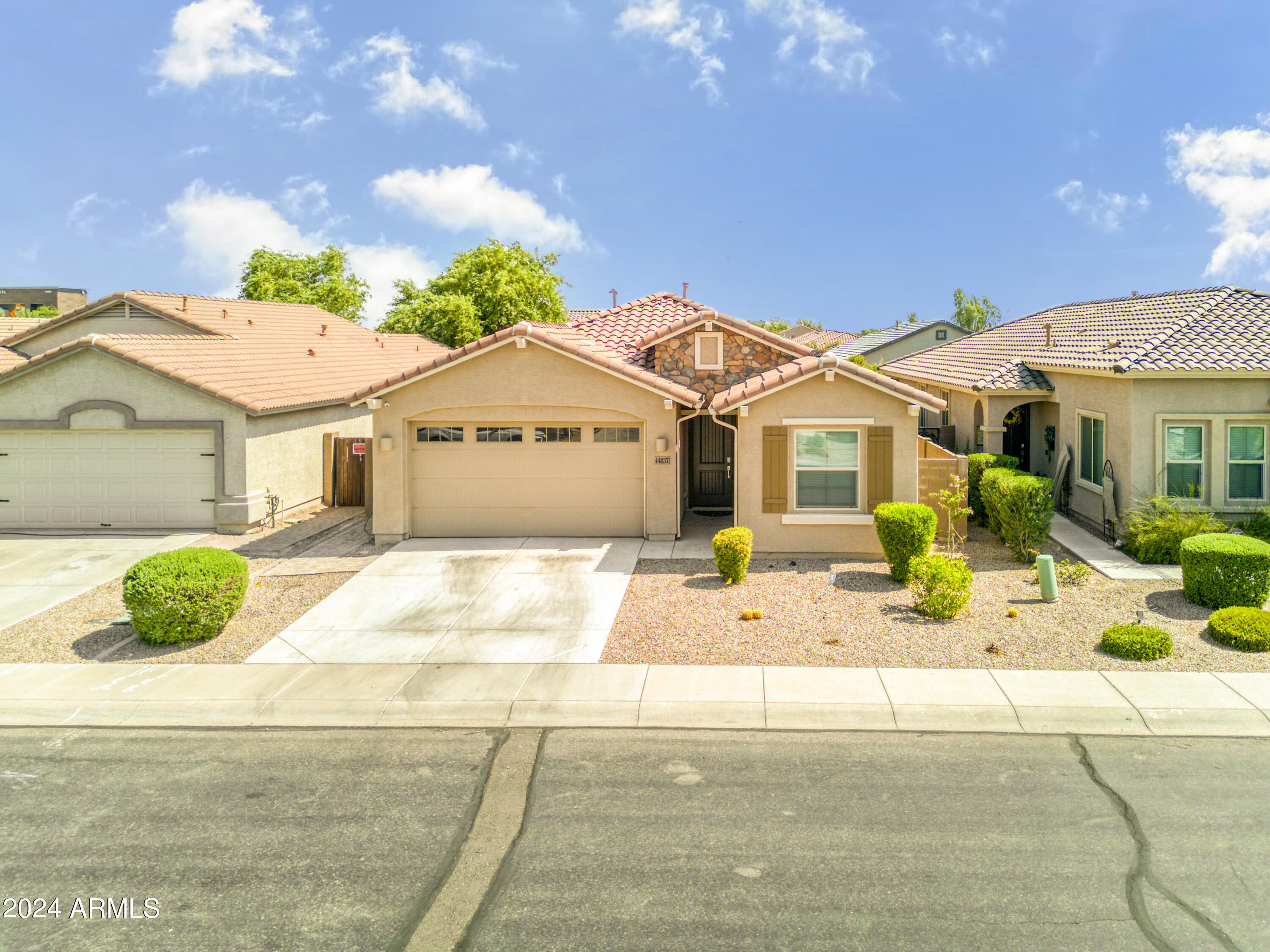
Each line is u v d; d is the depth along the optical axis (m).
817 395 15.42
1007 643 10.98
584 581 14.27
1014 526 15.18
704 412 16.95
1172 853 6.47
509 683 10.13
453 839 6.86
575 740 8.73
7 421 18.62
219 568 11.79
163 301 26.50
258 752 8.59
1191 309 18.23
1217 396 15.68
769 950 5.43
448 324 46.22
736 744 8.58
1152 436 15.84
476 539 17.41
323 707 9.64
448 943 5.58
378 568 15.29
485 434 17.41
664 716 9.27
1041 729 8.82
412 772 8.08
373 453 17.19
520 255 51.09
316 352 26.61
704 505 20.19
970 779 7.75
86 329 25.94
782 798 7.43
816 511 15.65
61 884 6.34
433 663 10.82
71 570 15.57
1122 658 10.41
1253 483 15.80
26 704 9.84
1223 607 12.09
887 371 31.53
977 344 28.30
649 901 5.98
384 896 6.11
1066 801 7.31
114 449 18.70
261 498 19.05
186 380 18.08
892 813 7.14
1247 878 6.14
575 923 5.75
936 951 5.39
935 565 12.20
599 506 17.39
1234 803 7.22
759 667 10.44
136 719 9.48
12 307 63.53
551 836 6.88
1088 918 5.71
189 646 11.55
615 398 16.88
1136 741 8.52
